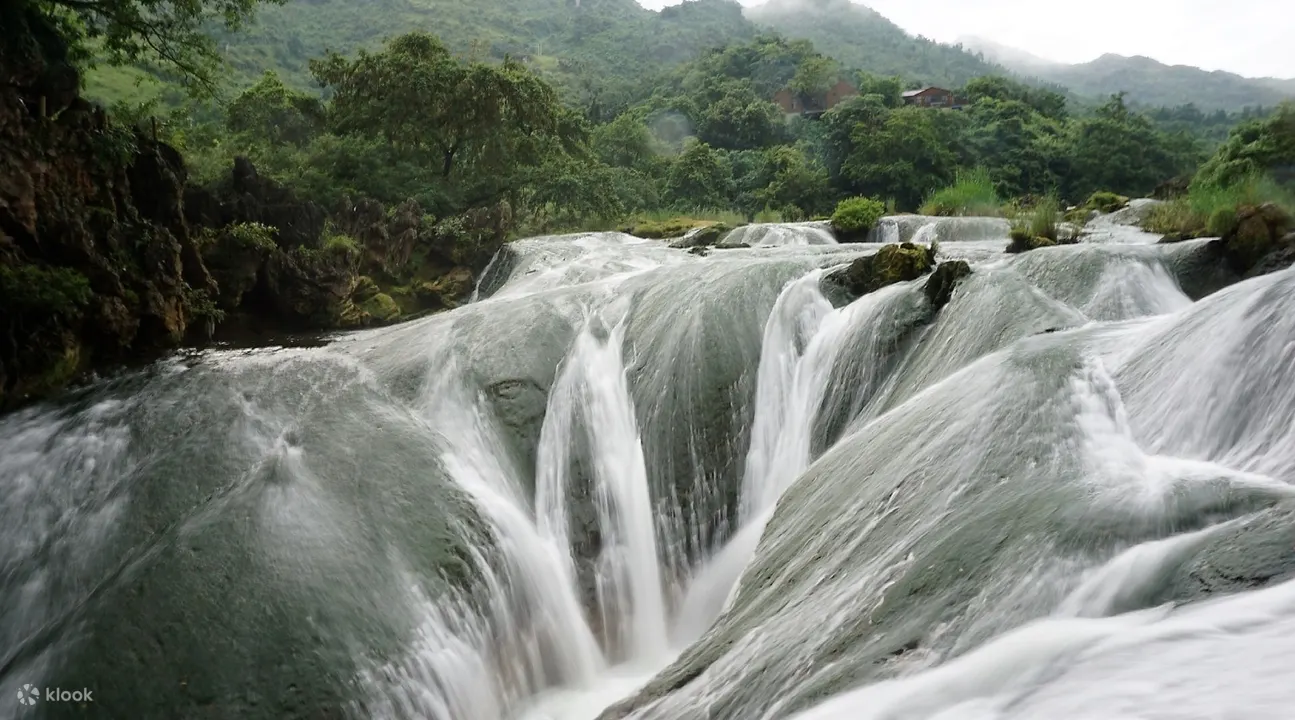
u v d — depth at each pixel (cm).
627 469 905
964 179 2759
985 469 472
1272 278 517
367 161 2353
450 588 685
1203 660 253
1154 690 245
